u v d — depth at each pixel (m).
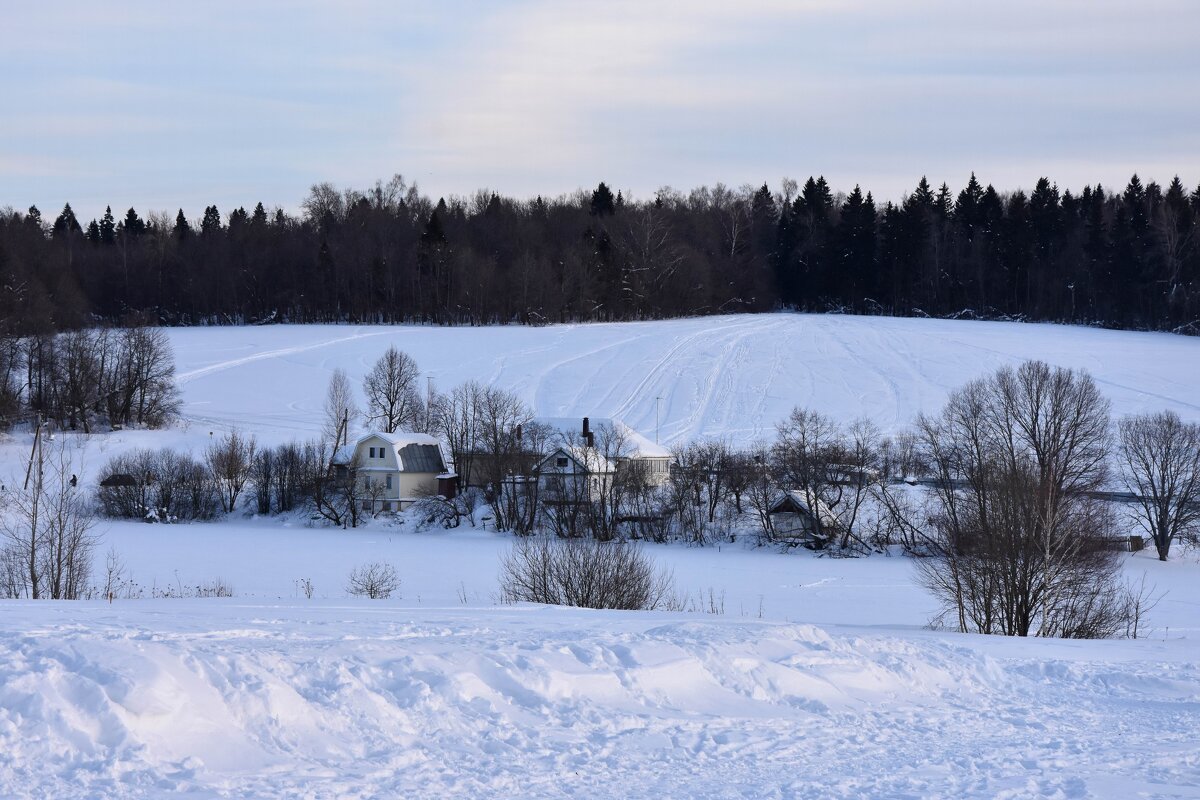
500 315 160.62
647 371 120.12
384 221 186.25
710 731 14.36
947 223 184.88
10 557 38.03
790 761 13.39
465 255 163.00
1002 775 13.20
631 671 15.78
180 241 183.25
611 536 67.62
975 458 63.22
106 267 168.50
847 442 86.69
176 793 10.27
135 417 105.62
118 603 26.23
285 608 25.44
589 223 189.62
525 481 73.81
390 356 104.25
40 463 42.47
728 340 135.25
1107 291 163.00
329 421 104.62
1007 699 17.92
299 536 71.12
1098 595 34.28
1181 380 112.94
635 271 165.00
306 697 12.91
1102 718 16.77
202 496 81.94
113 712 11.17
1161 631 38.88
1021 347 130.75
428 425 98.62
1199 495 66.44
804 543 67.69
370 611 25.02
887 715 16.25
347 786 10.98
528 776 11.97
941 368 120.25
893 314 175.75
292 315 166.38
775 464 75.19
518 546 59.97
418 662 14.41
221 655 13.11
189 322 166.75
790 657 17.89
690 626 20.00
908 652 19.59
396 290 164.38
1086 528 36.56
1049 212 180.50
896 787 12.50
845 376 117.50
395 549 63.97
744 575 56.41
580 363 123.88
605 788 11.82
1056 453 59.09
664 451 86.38
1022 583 32.78
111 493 79.25
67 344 105.88
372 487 82.75
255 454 87.69
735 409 106.38
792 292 185.50
